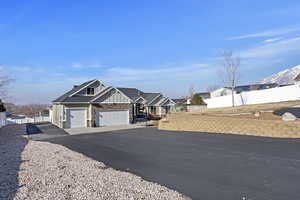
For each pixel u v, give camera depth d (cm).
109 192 498
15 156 901
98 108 2644
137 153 990
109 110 2727
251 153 916
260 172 657
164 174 664
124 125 2708
